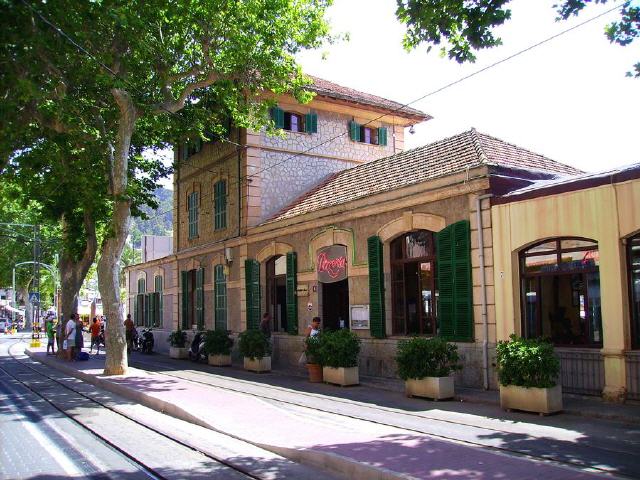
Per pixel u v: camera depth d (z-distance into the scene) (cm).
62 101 1578
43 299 7919
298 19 1778
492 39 916
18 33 1209
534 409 1041
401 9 948
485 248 1323
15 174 1914
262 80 1873
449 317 1391
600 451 772
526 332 1262
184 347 2619
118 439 931
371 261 1619
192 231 2769
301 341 1930
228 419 1049
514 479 635
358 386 1490
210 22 1667
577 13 922
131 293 3669
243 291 2289
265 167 2289
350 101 2402
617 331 1092
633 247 1102
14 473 732
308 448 802
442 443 815
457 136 1744
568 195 1178
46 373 2031
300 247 1956
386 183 1677
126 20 1378
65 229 2536
